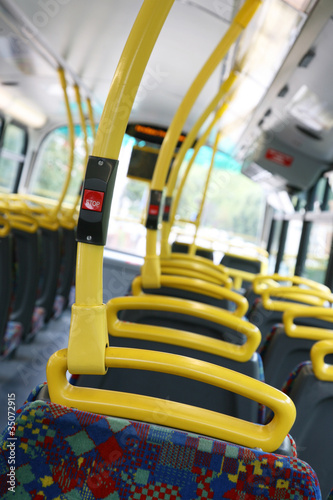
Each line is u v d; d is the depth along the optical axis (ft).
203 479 2.36
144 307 5.08
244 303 6.77
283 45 8.62
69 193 28.12
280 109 12.80
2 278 9.53
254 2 7.54
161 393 4.74
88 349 3.00
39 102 21.49
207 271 10.55
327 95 10.02
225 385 2.97
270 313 8.93
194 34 10.48
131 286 7.78
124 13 9.59
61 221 17.03
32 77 17.08
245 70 10.91
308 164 16.33
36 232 11.75
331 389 4.64
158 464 2.38
